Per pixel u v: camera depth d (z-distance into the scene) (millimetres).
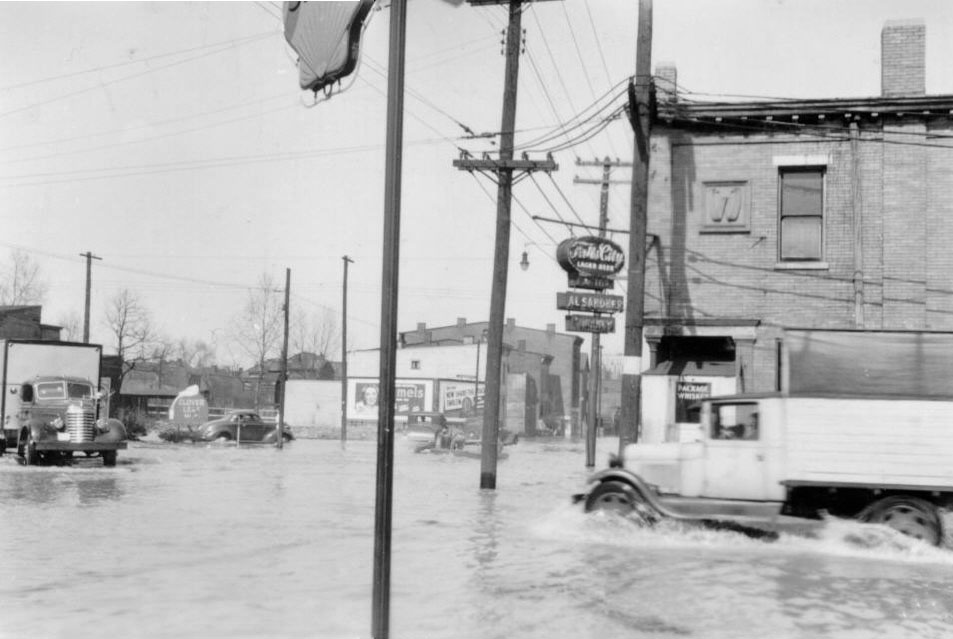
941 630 7281
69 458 24875
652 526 12375
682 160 21438
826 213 20719
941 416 11617
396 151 5785
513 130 19734
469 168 19625
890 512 11586
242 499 16875
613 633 7055
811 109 20609
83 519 13531
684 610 7871
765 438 12172
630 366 17891
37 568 9539
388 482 5668
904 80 20906
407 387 72062
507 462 33156
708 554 11078
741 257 21000
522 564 10164
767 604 8148
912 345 11828
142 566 9719
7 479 20078
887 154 20500
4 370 25531
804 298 20625
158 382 79750
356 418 74812
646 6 18531
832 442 11883
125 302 62469
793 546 11766
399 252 5758
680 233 21312
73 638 6812
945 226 20125
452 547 11422
